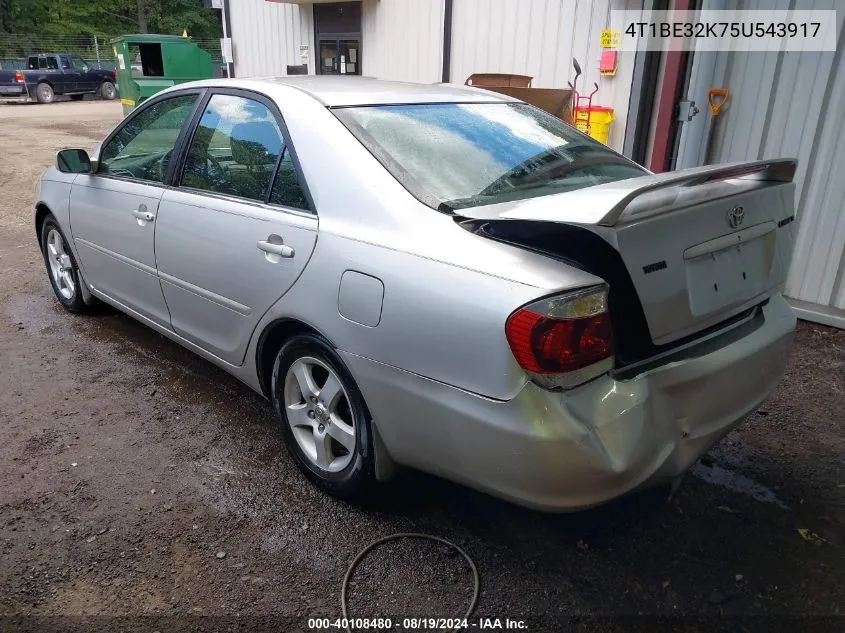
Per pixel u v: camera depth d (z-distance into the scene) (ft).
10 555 8.08
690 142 17.20
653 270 6.63
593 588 7.72
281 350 9.20
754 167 7.34
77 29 135.33
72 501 9.09
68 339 14.44
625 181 7.19
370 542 8.39
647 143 19.22
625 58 19.12
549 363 6.29
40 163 39.17
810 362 13.65
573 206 6.41
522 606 7.46
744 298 7.73
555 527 8.70
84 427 10.95
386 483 8.67
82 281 14.88
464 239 7.09
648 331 6.76
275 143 9.30
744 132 16.38
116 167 12.75
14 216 26.48
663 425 7.00
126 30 147.43
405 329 7.18
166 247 10.93
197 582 7.74
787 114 15.53
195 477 9.68
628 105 19.29
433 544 8.38
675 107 17.39
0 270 19.39
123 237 12.17
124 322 15.48
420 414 7.24
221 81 10.75
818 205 15.40
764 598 7.62
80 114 69.51
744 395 7.96
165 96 11.76
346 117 8.78
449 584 7.77
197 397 11.99
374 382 7.64
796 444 10.75
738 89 16.25
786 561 8.20
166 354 13.73
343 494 8.90
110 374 12.83
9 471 9.73
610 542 8.46
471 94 10.59
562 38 20.62
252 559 8.10
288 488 9.45
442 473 7.47
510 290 6.45
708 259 7.22
